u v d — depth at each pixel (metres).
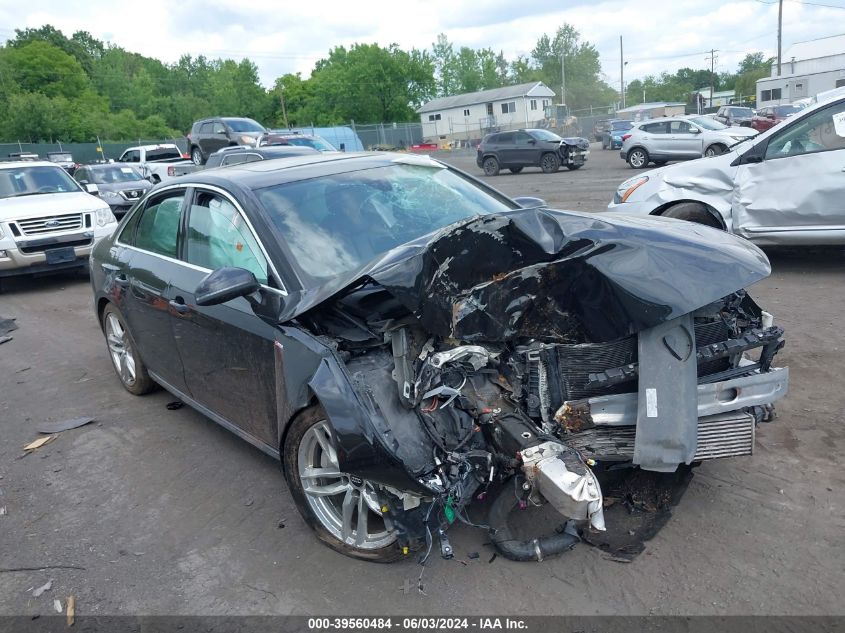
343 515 3.15
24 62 72.25
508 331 3.00
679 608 2.75
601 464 3.02
